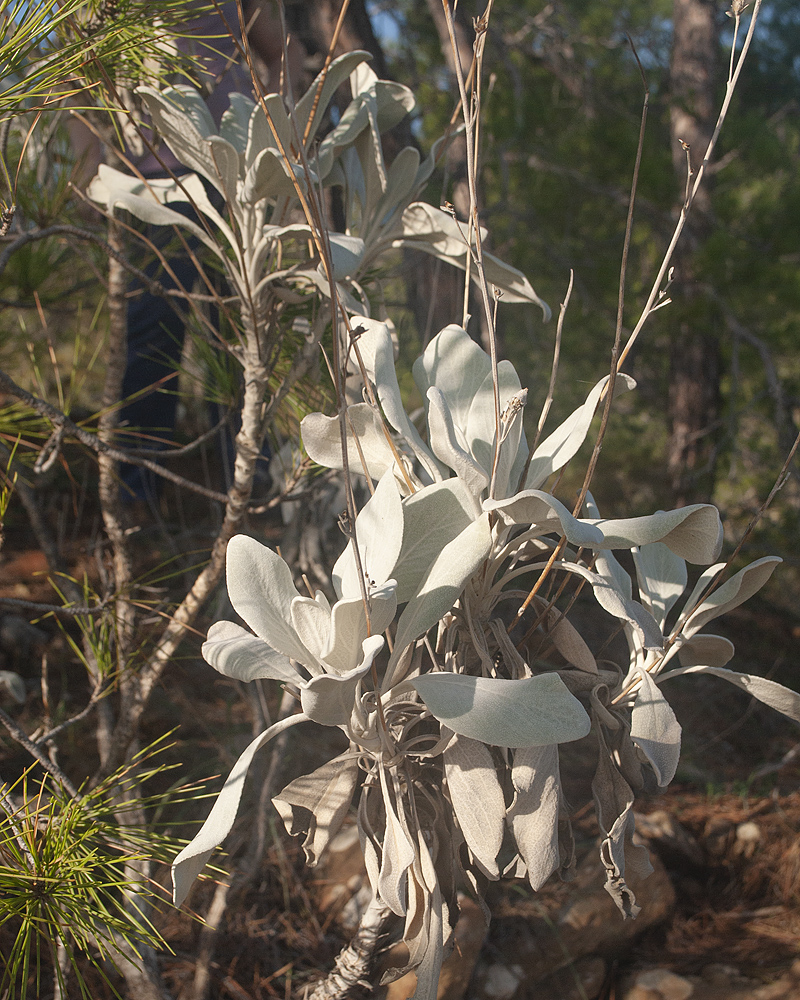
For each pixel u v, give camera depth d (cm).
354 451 69
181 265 128
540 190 280
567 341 293
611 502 308
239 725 131
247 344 79
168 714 132
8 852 70
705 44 290
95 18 76
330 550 110
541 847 64
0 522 79
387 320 88
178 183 77
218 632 65
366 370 68
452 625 69
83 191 91
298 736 132
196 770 121
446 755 66
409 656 66
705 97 288
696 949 120
